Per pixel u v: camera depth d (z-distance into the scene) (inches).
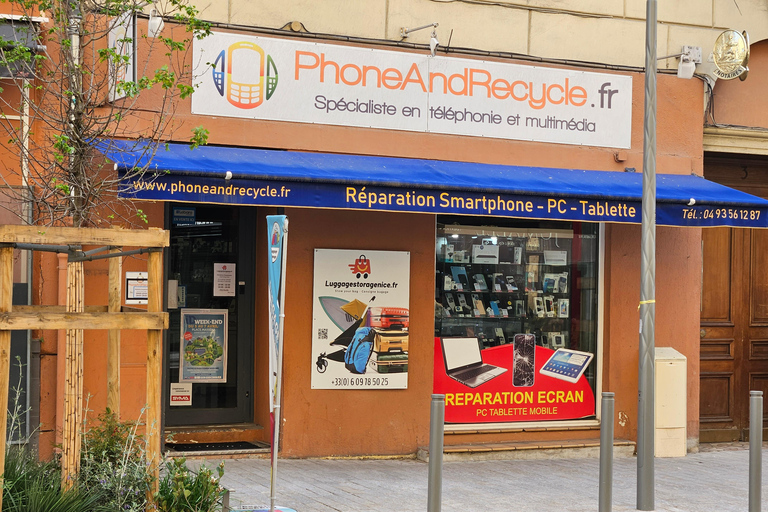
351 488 298.8
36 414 311.6
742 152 423.2
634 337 397.7
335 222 356.2
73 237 197.9
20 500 195.8
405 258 364.2
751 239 440.5
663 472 351.9
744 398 436.8
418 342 366.3
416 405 364.8
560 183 347.3
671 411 388.5
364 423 357.4
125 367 320.2
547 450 376.5
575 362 400.2
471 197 319.3
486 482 319.9
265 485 295.7
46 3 248.7
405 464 350.6
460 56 372.8
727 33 387.9
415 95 364.2
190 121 332.2
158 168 277.6
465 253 388.2
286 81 346.0
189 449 344.2
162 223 326.0
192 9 269.6
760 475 264.8
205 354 366.0
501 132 377.1
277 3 348.2
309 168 313.4
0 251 193.0
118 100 314.7
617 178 374.6
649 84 289.7
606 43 398.6
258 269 372.2
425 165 348.8
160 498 213.0
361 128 357.1
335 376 353.1
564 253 402.3
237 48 338.6
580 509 277.6
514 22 383.9
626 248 398.0
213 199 287.9
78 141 236.5
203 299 366.6
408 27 367.2
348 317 355.9
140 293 323.9
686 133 406.0
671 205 349.4
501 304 391.9
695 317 405.1
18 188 287.1
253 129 341.1
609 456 256.4
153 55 326.6
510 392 390.0
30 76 293.0
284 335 347.3
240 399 371.6
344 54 354.3
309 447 349.7
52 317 196.1
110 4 260.5
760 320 441.1
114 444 232.5
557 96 385.7
